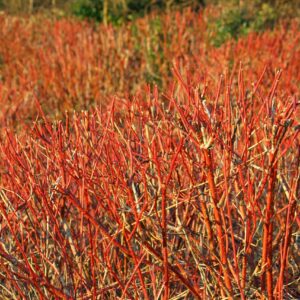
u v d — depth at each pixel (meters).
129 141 2.50
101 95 7.03
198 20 10.85
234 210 2.74
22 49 9.88
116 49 8.67
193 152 2.65
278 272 2.54
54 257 2.59
